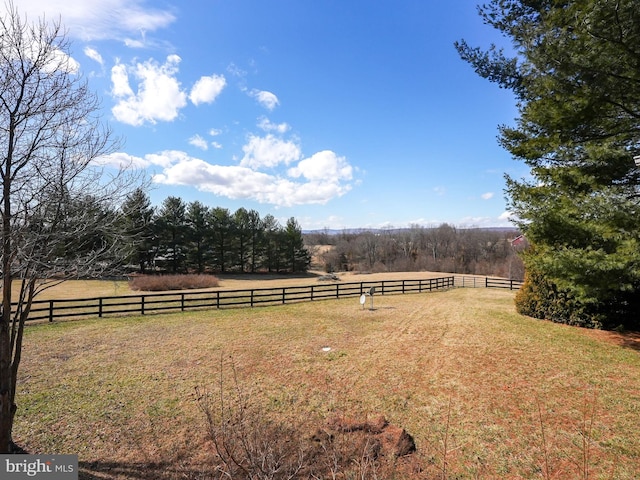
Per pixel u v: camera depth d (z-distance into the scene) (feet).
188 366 23.48
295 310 45.75
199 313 43.39
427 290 71.20
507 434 14.44
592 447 13.21
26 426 15.51
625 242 18.51
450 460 12.83
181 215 120.88
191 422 15.97
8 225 10.73
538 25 20.85
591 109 18.95
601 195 19.21
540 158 24.59
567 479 11.48
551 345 26.32
